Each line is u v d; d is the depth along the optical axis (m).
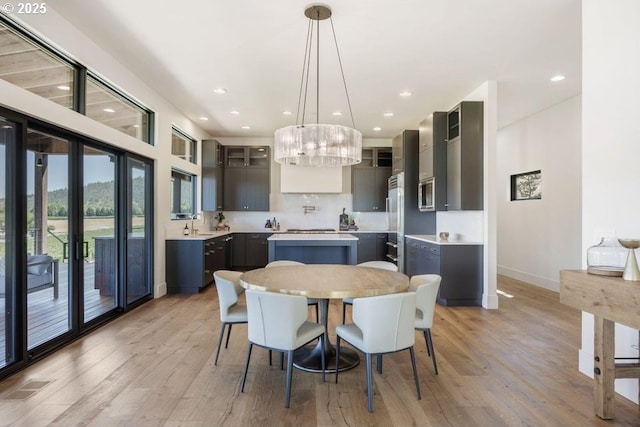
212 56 3.76
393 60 3.85
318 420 2.09
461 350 3.18
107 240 4.00
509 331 3.69
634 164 2.25
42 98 2.83
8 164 2.64
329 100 5.21
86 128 3.39
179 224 5.81
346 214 7.93
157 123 4.95
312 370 2.73
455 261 4.66
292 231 7.57
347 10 2.91
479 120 4.61
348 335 2.43
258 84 4.57
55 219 3.18
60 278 3.24
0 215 2.61
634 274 1.90
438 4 2.83
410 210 6.14
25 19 2.61
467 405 2.26
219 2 2.81
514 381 2.59
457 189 4.73
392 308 2.23
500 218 6.96
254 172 7.55
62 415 2.11
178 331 3.64
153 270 4.96
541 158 5.78
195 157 6.77
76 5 2.84
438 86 4.64
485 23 3.11
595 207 2.53
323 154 3.63
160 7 2.87
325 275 2.95
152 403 2.26
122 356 3.00
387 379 2.62
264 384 2.53
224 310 2.88
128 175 4.34
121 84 3.95
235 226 7.83
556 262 5.47
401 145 6.32
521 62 3.90
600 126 2.49
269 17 3.02
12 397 2.31
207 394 2.38
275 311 2.27
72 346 3.21
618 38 2.35
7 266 2.66
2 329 2.65
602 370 2.12
